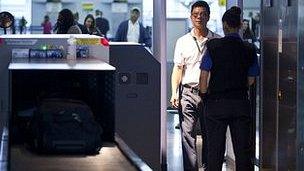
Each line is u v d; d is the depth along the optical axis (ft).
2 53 19.33
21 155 16.01
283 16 25.73
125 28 44.73
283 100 25.84
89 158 15.92
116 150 16.84
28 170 14.52
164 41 31.22
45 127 16.11
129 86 23.06
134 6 45.39
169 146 39.37
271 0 27.14
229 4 32.45
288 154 25.40
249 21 30.58
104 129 17.93
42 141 15.97
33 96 17.33
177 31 49.24
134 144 23.27
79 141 16.06
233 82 24.57
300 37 24.03
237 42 24.68
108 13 46.70
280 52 26.07
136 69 23.06
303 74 24.06
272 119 27.09
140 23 44.73
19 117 17.20
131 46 22.97
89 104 17.93
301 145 24.29
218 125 24.77
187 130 27.17
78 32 37.73
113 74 17.71
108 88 17.81
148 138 23.34
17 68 15.88
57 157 15.85
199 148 33.58
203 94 24.97
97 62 17.98
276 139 26.61
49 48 19.77
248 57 24.77
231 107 24.49
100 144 16.51
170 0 49.11
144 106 23.20
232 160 30.91
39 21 46.80
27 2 46.68
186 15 49.19
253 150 29.55
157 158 23.43
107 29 46.50
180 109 27.48
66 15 38.58
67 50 19.63
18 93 17.20
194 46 26.99
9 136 16.76
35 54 19.61
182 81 27.27
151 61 23.13
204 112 25.02
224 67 24.52
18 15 46.62
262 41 28.17
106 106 17.88
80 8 46.96
